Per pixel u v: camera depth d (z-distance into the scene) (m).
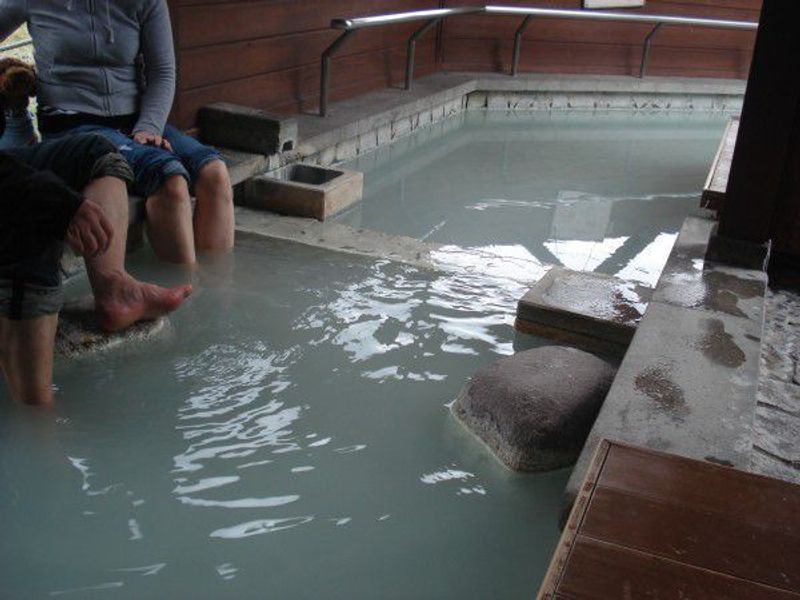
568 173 5.98
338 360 2.86
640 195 5.53
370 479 2.26
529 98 8.22
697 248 3.38
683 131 7.80
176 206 3.42
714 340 2.57
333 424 2.49
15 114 3.42
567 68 8.81
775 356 2.74
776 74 2.92
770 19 2.92
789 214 3.29
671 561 1.42
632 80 8.54
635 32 8.94
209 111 4.69
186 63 4.59
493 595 1.88
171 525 2.04
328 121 5.69
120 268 2.76
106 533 2.00
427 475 2.29
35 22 3.39
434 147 6.49
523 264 4.02
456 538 2.06
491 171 5.89
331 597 1.84
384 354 2.93
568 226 4.75
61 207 2.22
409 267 3.76
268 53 5.40
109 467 2.23
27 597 1.79
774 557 1.44
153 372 2.69
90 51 3.45
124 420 2.44
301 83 5.87
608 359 3.04
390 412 2.58
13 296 2.30
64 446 2.30
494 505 2.20
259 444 2.37
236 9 4.97
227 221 3.78
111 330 2.80
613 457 1.71
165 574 1.88
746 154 3.08
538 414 2.36
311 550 1.98
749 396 2.26
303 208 4.38
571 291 3.29
